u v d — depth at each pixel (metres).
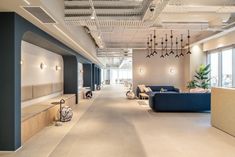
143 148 4.35
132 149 4.29
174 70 14.23
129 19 5.22
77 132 5.54
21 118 4.71
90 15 5.18
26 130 4.89
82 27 8.17
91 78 18.53
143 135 5.26
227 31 8.74
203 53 13.09
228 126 5.40
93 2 4.91
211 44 11.84
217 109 5.94
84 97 13.69
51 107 6.69
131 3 5.00
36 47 7.26
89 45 10.70
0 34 4.23
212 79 12.55
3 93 4.25
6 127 4.25
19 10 4.05
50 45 7.08
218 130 5.74
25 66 6.36
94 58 14.99
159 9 4.66
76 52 10.95
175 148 4.35
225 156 3.94
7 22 4.20
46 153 4.11
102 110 8.97
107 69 39.16
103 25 5.77
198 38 11.55
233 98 5.18
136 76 14.28
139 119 7.14
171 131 5.62
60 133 5.46
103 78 39.59
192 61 13.09
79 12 5.20
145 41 12.89
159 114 8.05
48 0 3.96
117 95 15.72
